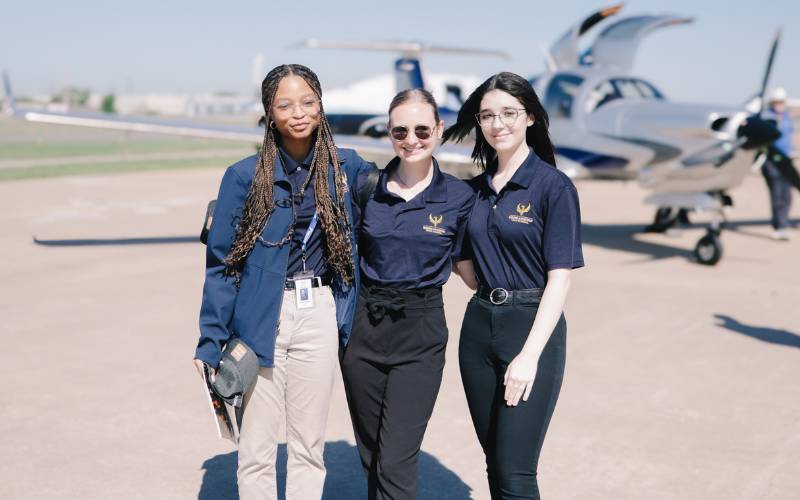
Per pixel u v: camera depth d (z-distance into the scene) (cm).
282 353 217
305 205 211
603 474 297
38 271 711
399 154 214
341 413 363
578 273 727
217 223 209
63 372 420
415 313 218
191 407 369
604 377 417
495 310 211
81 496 276
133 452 316
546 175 203
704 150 750
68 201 1314
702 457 314
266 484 224
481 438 224
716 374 423
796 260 805
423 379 221
